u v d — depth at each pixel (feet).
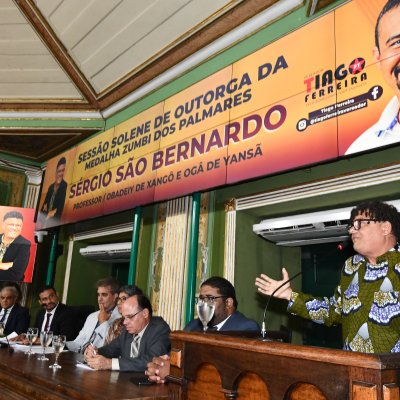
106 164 15.60
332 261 12.50
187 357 4.99
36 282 20.16
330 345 12.05
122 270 20.48
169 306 12.98
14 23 14.70
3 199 20.20
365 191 9.96
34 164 21.17
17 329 14.88
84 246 20.36
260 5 11.13
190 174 11.84
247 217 12.62
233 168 10.58
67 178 17.65
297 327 12.76
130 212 16.39
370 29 8.40
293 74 9.72
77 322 16.19
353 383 3.21
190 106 12.56
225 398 4.38
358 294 5.19
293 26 10.66
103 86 16.31
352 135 8.19
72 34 14.58
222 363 4.45
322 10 9.89
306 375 3.57
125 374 6.82
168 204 14.24
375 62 8.15
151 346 7.75
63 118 17.74
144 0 12.53
